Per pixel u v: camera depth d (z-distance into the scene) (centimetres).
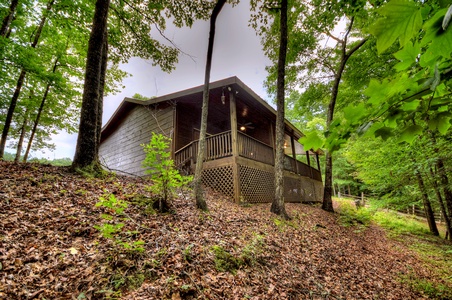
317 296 324
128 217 361
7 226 273
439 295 415
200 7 777
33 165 495
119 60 924
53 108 1170
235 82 734
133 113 1237
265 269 345
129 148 1222
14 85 872
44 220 306
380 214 1296
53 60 1052
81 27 837
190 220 424
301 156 2461
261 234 465
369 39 761
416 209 1727
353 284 395
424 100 86
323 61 1109
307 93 1203
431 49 61
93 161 527
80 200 384
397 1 50
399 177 643
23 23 784
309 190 1324
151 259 274
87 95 522
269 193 921
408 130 93
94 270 238
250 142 884
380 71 775
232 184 752
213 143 846
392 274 488
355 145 877
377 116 93
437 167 516
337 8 392
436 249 741
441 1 50
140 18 819
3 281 201
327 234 627
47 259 240
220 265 308
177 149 949
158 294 229
